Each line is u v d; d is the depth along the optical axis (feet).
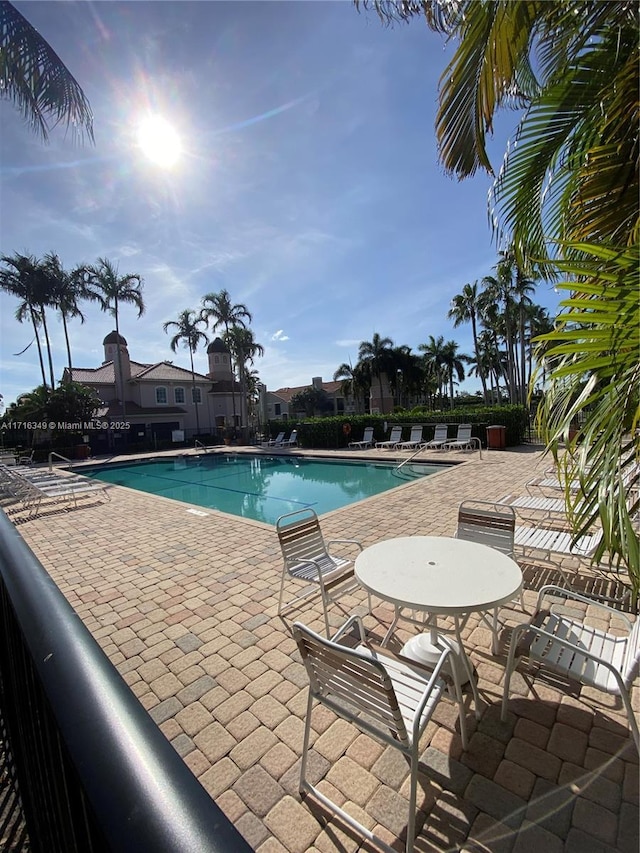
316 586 13.71
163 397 99.66
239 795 6.48
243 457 62.13
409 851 5.37
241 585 14.11
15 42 21.30
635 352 4.96
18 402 73.41
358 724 5.95
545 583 13.08
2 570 4.56
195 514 25.17
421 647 9.45
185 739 7.61
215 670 9.56
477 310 117.91
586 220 9.86
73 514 26.63
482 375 117.91
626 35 8.98
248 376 125.90
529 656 7.63
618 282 4.89
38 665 2.83
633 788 6.25
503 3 9.19
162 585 14.46
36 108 23.00
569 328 5.82
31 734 3.71
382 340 122.72
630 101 8.67
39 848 3.94
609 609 7.92
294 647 10.34
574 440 5.58
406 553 9.22
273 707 8.33
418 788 6.42
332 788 6.51
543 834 5.65
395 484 38.47
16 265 75.97
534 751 7.00
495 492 26.32
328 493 36.60
